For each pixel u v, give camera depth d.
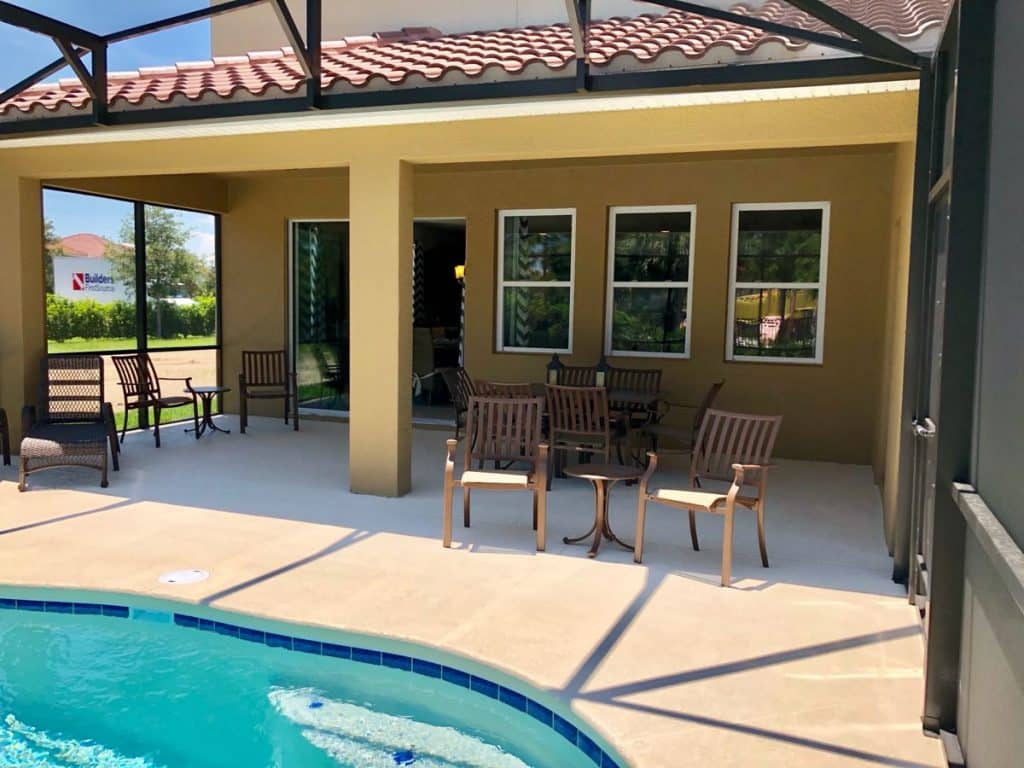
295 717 3.29
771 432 4.59
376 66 5.40
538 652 3.34
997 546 1.91
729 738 2.72
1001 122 2.36
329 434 8.80
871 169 7.35
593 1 7.80
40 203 7.20
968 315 2.61
